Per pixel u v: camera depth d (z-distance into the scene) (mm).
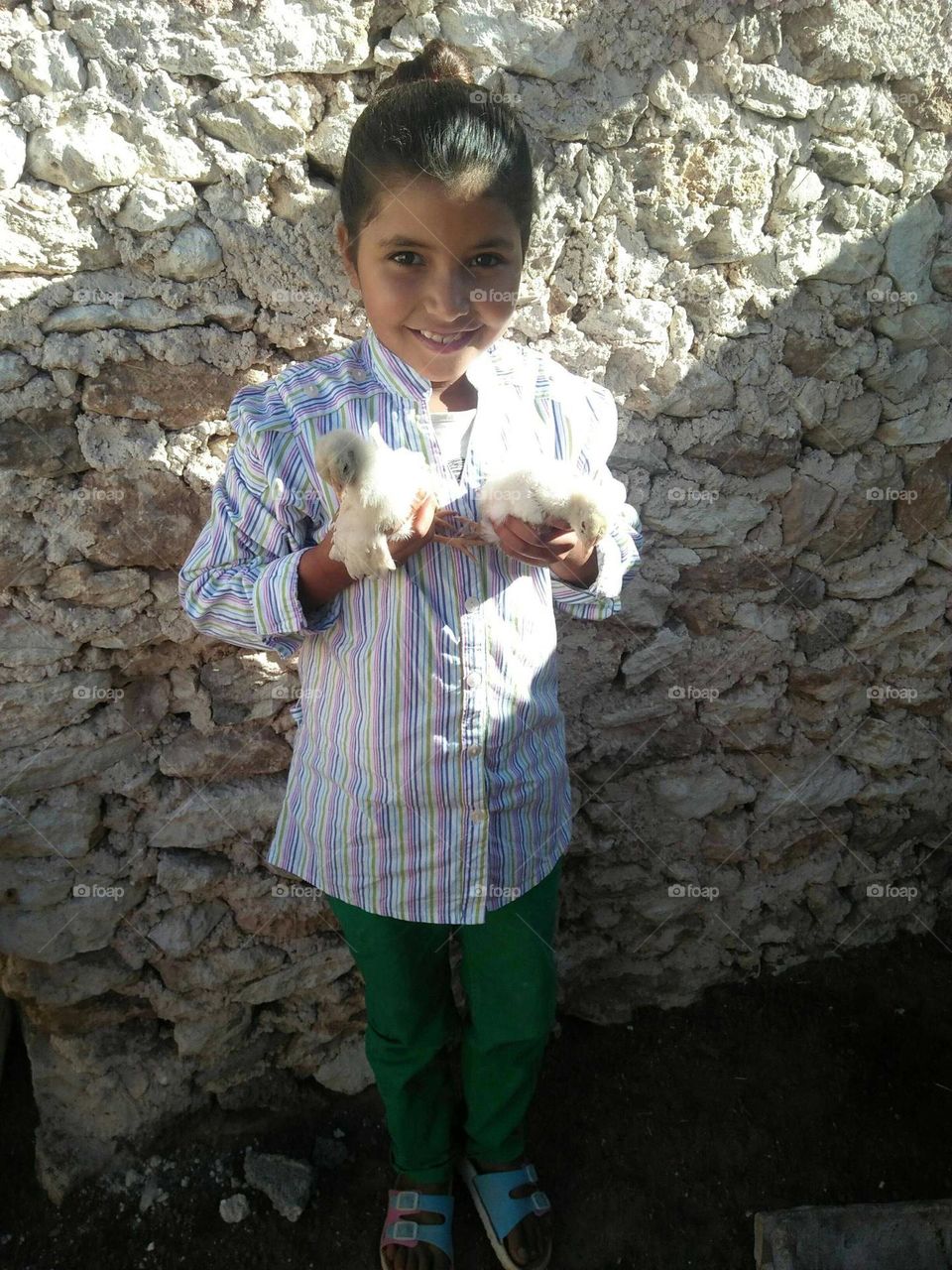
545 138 1822
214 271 1751
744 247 1980
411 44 1743
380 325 1480
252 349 1815
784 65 1907
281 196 1756
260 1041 2236
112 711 1959
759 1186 2178
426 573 1512
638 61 1827
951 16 1951
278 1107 2254
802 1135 2264
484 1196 2023
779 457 2143
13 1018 2273
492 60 1764
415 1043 1805
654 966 2475
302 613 1477
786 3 1857
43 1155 2111
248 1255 2029
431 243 1401
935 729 2477
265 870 2123
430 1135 1938
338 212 1786
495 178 1390
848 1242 1990
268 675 2002
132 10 1593
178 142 1666
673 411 2057
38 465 1755
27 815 1949
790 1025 2475
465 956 1773
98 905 2043
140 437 1798
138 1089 2160
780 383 2096
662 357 2014
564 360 1979
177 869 2066
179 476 1831
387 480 1315
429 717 1538
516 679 1594
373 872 1620
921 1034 2457
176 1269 2006
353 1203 2121
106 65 1606
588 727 2242
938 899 2588
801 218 2014
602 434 1651
